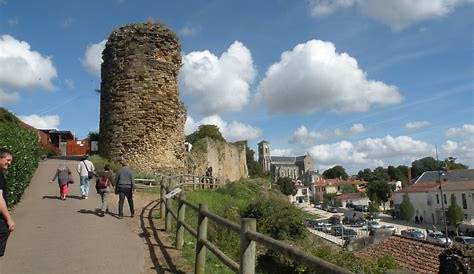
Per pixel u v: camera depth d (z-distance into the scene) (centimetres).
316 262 375
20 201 1767
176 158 3184
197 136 5725
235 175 5444
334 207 10194
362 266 1684
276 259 1364
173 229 1207
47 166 2994
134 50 3080
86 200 1845
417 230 5694
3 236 591
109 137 3111
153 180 2455
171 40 3200
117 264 861
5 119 3148
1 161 612
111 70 3131
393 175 12862
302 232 2027
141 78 3066
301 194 12681
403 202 7200
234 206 2184
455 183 6681
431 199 6800
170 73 3180
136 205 1772
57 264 862
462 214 5881
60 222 1334
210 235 1152
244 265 560
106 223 1324
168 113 3142
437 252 2030
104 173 1530
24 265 855
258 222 1984
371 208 8000
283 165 16100
